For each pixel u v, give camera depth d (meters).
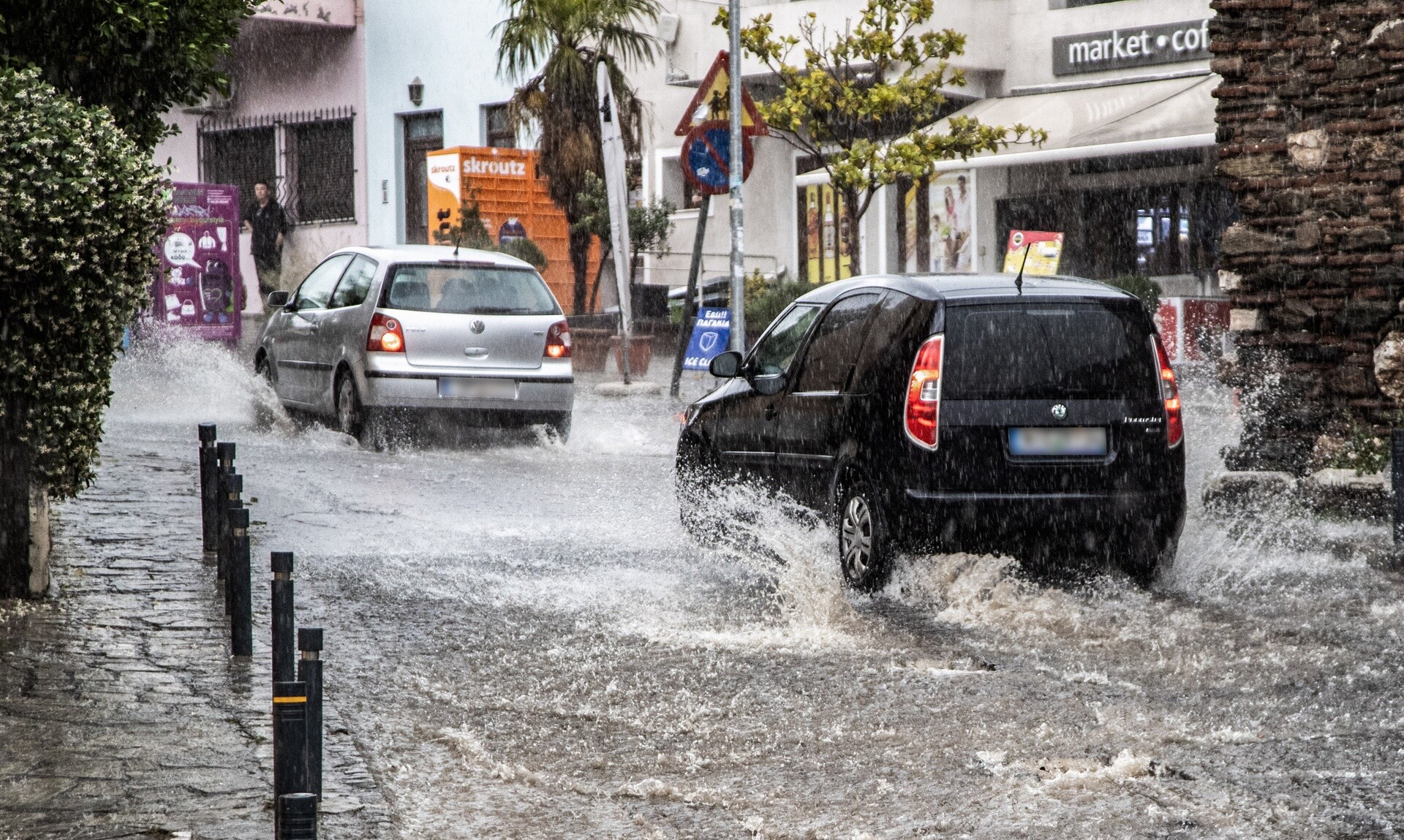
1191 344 60.69
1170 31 68.94
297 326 44.28
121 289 20.67
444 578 24.92
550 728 16.86
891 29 60.72
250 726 16.22
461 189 79.06
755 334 61.16
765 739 16.39
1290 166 31.72
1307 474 31.69
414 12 92.62
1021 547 23.47
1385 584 24.22
